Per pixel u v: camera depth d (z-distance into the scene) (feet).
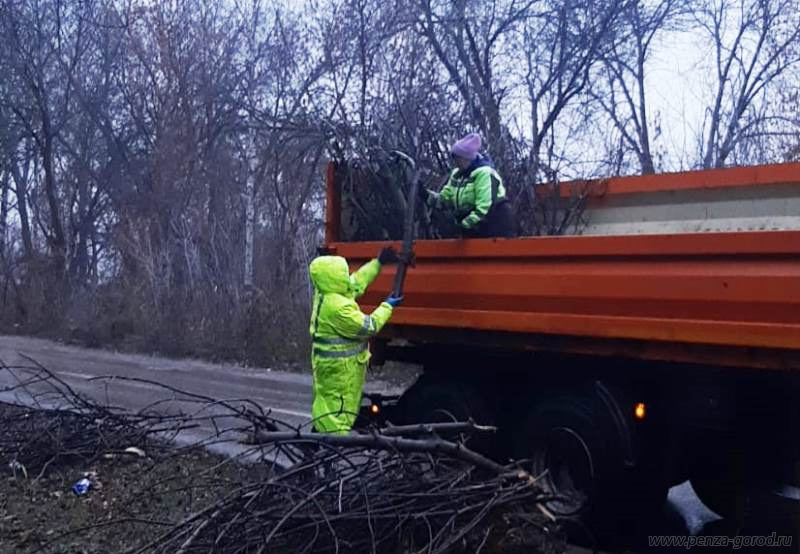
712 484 19.29
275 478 15.99
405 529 16.10
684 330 16.46
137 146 77.41
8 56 76.79
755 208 21.03
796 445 16.42
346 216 25.88
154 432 22.88
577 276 18.34
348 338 20.83
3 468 22.35
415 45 55.26
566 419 19.15
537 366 20.25
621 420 18.19
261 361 50.29
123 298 63.26
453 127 29.30
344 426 20.68
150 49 71.97
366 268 22.07
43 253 79.87
